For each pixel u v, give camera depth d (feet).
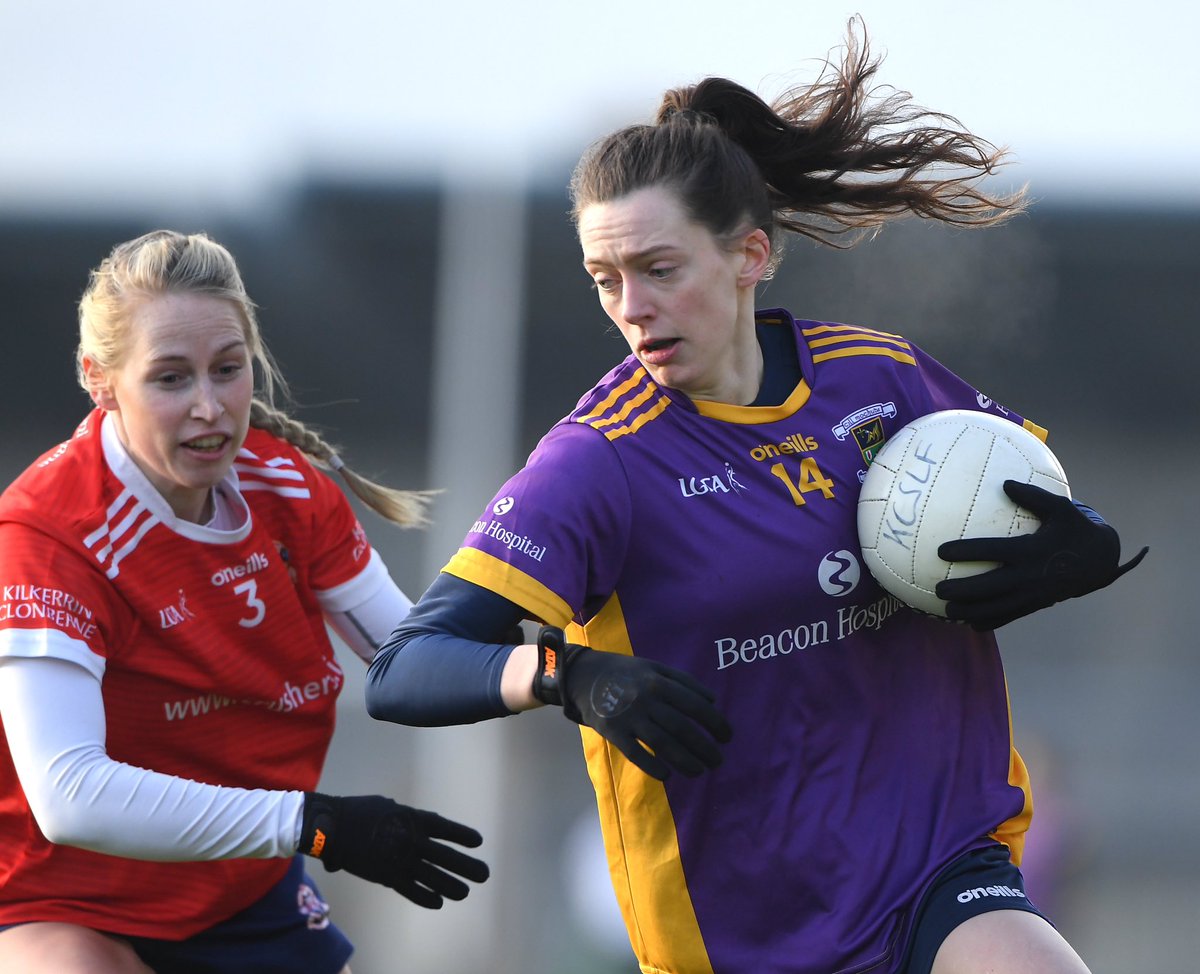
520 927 113.60
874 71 42.09
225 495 42.65
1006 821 40.01
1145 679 179.32
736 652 37.63
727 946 38.99
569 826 128.88
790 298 174.29
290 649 43.24
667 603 37.32
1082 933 118.93
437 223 225.56
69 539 39.81
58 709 38.75
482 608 36.01
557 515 36.14
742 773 38.11
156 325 38.73
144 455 40.09
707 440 37.91
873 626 38.96
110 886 42.06
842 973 37.91
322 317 230.89
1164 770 147.23
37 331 237.25
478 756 131.75
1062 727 159.43
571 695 32.83
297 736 44.39
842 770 38.45
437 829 39.88
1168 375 223.51
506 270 167.84
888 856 38.22
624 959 110.73
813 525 38.01
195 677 41.63
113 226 233.55
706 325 36.70
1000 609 37.29
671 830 38.81
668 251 35.96
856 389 39.83
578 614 38.37
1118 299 221.46
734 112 41.19
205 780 43.09
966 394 42.22
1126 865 129.08
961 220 44.83
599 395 38.55
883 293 180.34
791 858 38.24
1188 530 218.79
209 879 43.14
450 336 168.04
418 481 232.73
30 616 38.88
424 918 112.47
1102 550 37.73
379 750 146.82
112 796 38.24
